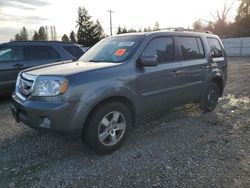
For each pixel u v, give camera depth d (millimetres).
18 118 4219
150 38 4723
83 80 3754
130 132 5031
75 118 3678
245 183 3316
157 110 4906
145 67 4508
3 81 7492
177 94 5188
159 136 4848
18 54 7754
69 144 4488
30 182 3381
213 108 6418
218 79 6422
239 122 5641
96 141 3959
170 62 5008
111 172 3602
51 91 3678
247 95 8328
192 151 4215
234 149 4285
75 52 8781
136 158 3992
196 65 5562
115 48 4777
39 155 4117
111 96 4027
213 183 3316
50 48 8305
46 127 3715
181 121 5676
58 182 3377
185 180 3387
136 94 4383
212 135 4902
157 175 3510
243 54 34031
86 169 3686
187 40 5523
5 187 3279
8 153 4184
